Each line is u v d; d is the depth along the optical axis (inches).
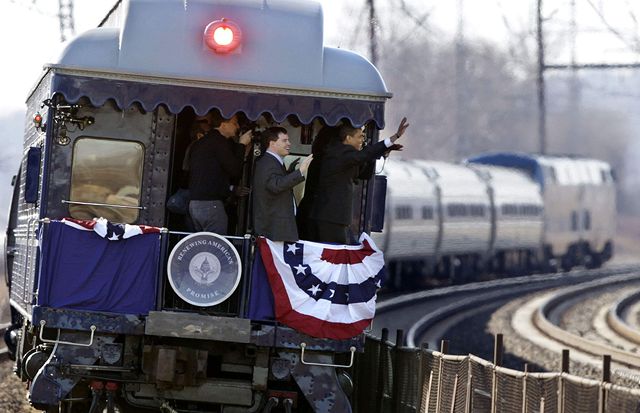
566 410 1053.2
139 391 1288.1
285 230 1293.1
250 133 1322.6
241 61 1299.2
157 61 1288.1
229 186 1327.5
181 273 1267.2
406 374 1485.0
